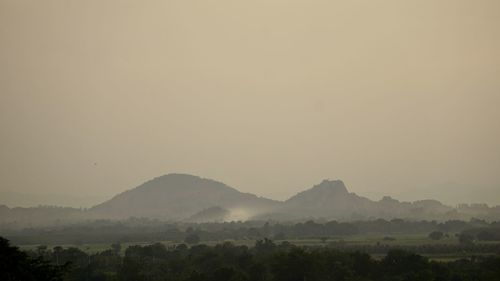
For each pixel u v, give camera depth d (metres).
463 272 139.75
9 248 81.56
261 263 144.88
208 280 137.62
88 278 146.00
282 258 142.12
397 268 143.12
